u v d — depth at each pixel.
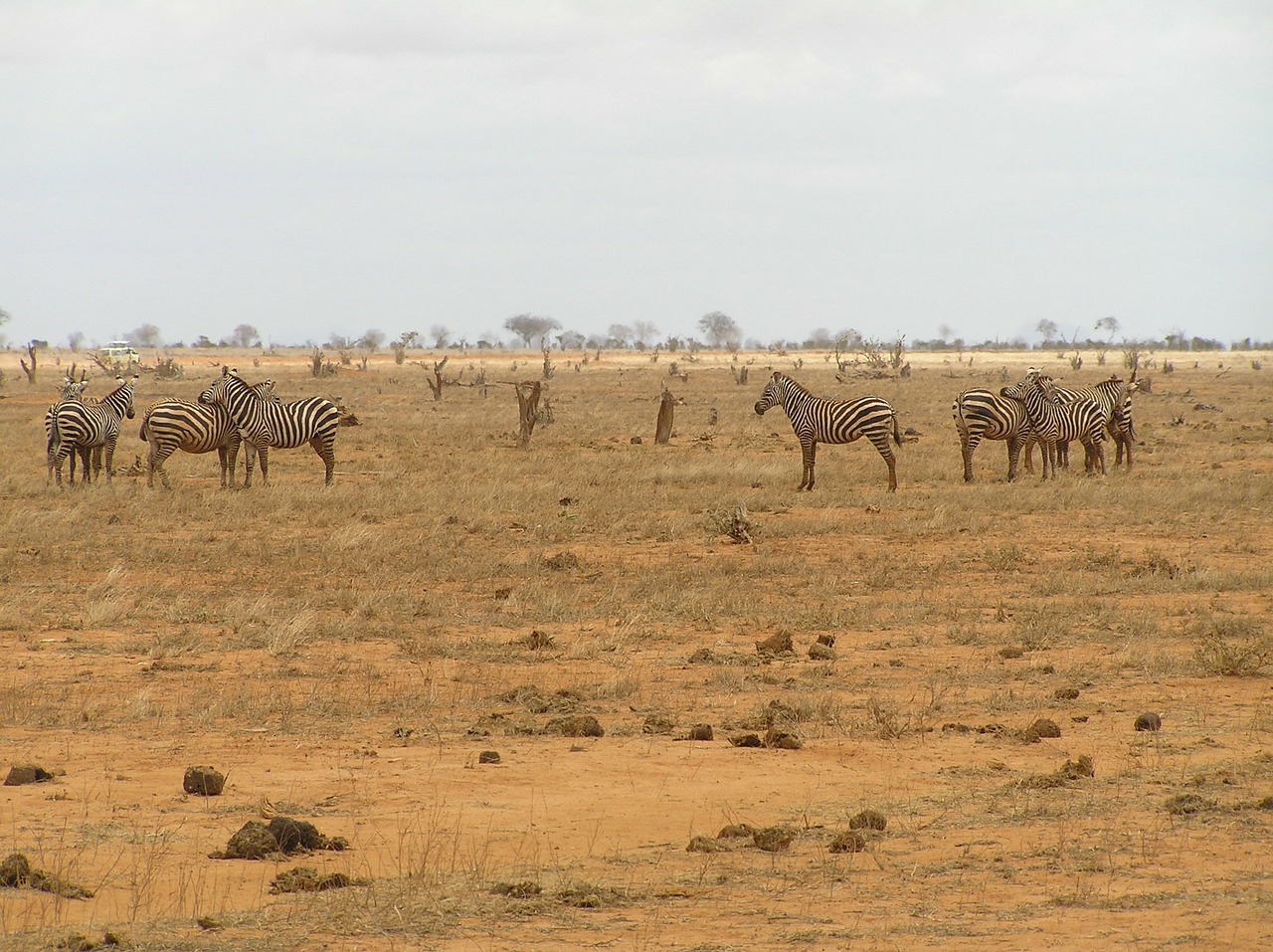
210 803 30.50
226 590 62.34
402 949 21.50
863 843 27.67
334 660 47.94
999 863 26.64
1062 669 47.09
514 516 90.75
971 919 23.23
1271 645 50.59
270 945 21.59
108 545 75.75
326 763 34.34
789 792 32.28
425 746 36.31
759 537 81.12
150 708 39.50
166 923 22.55
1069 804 31.14
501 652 49.75
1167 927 22.64
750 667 47.31
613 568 70.31
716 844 27.53
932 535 82.50
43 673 45.22
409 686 43.62
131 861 26.06
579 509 92.62
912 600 61.88
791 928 22.72
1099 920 23.05
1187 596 63.16
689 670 47.03
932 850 27.67
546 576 67.50
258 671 45.72
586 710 40.94
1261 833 28.75
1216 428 177.38
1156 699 43.03
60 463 101.62
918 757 35.72
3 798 30.55
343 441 156.50
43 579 65.19
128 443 156.38
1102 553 74.94
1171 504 95.69
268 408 103.88
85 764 33.84
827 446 149.38
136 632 53.19
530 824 29.28
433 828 28.80
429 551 73.81
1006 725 39.31
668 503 96.38
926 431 172.50
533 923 22.89
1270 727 39.00
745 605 59.59
